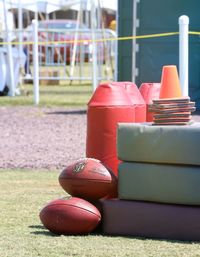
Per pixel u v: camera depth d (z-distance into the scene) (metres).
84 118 38.72
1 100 49.81
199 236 14.52
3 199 19.17
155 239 14.73
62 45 68.31
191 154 14.32
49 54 65.44
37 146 28.97
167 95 16.62
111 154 16.19
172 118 14.85
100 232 15.43
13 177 22.69
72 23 88.25
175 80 16.64
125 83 17.41
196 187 14.38
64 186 15.55
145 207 14.88
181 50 27.20
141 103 17.42
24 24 91.44
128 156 14.88
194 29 40.22
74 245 14.27
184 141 14.34
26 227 16.02
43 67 70.88
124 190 15.04
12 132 33.38
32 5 77.56
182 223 14.59
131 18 41.62
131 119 16.31
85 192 15.31
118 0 42.03
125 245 14.25
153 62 41.16
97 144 16.25
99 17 62.59
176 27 40.53
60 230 15.15
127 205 15.01
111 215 15.16
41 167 24.50
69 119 38.31
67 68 73.69
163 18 40.69
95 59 52.41
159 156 14.55
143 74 41.38
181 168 14.48
